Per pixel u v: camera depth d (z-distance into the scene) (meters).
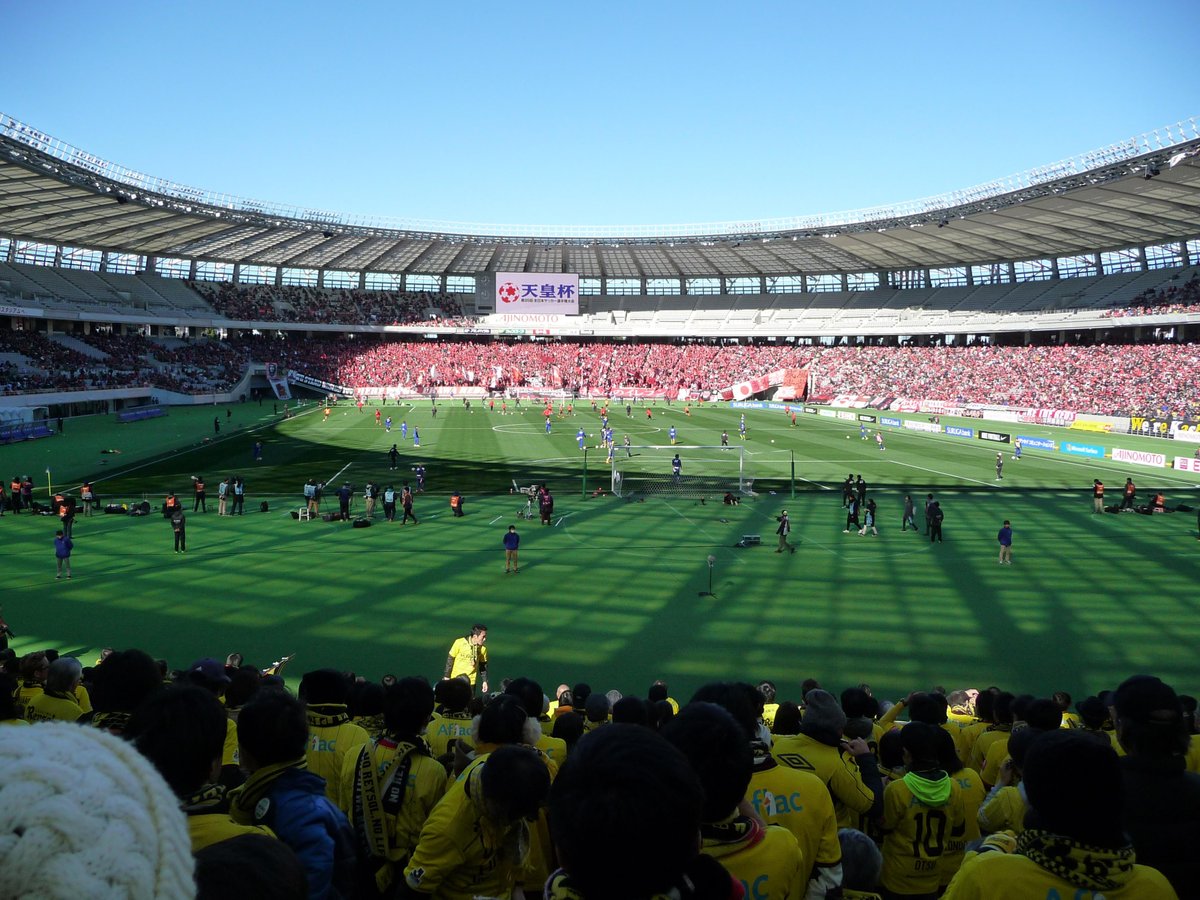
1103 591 24.12
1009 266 111.00
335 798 6.50
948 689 16.80
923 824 6.10
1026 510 37.56
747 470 50.19
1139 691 4.32
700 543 30.47
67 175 66.06
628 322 130.88
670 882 2.38
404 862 5.45
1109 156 66.56
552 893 2.63
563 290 116.56
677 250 115.50
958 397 94.38
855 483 45.41
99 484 41.69
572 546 29.61
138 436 62.97
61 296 89.56
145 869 1.40
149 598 22.17
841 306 123.81
